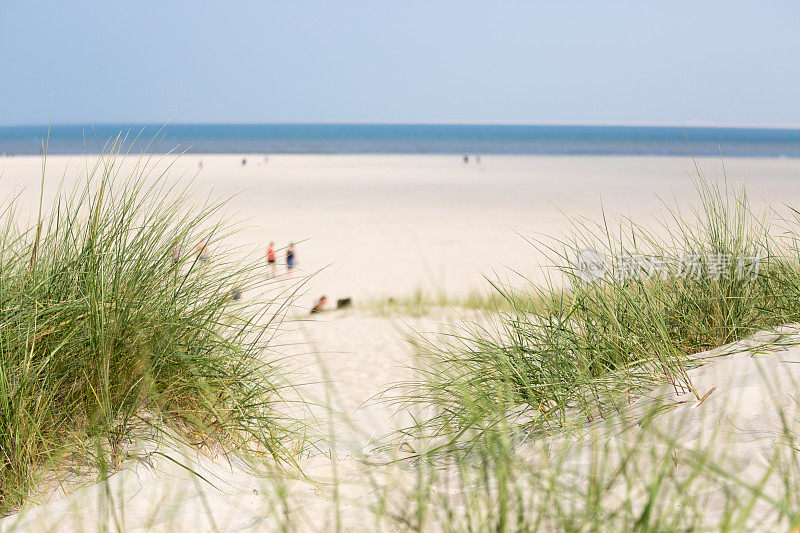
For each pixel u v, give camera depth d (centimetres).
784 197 2236
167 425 283
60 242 311
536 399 312
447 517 217
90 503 233
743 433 240
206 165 6012
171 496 244
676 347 332
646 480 221
